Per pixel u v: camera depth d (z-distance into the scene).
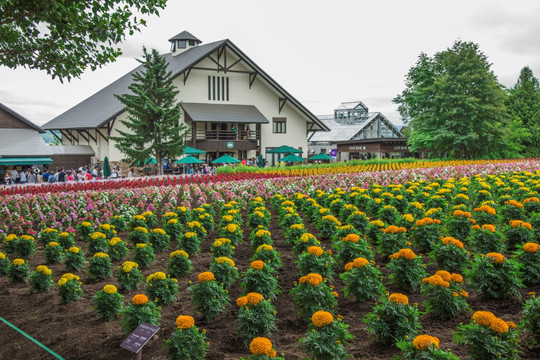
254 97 47.56
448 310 5.50
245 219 13.22
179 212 12.55
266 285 6.35
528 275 6.48
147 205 16.34
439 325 5.44
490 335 4.18
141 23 11.26
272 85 46.72
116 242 8.77
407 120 52.47
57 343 5.82
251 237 9.51
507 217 9.66
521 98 54.88
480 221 8.89
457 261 6.98
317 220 11.19
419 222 8.38
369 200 12.57
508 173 18.72
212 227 11.46
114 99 47.91
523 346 4.83
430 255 7.33
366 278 6.14
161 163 36.16
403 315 4.83
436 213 9.84
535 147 50.53
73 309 6.82
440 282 5.30
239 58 45.97
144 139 35.44
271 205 15.53
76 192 19.28
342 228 8.66
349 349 5.01
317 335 4.39
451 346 4.84
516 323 5.28
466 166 23.72
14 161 35.00
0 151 34.53
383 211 10.62
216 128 45.84
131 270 7.25
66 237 9.87
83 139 48.44
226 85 46.00
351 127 66.88
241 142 44.53
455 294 5.47
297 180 20.52
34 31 10.26
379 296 6.33
